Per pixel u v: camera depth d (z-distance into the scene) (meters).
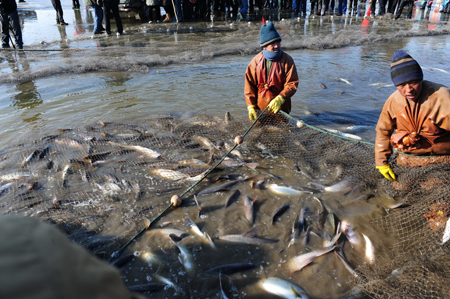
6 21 11.12
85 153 5.03
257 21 17.38
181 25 16.14
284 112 5.34
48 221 3.58
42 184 4.35
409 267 2.86
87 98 7.09
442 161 3.59
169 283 2.87
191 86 7.75
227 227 3.55
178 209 3.83
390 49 11.26
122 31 14.21
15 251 0.56
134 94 7.30
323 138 5.26
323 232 3.44
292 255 3.16
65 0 33.44
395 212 3.65
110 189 4.22
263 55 5.23
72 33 14.88
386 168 3.74
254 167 4.64
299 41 11.83
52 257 0.60
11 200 4.00
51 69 8.70
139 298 0.86
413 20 17.28
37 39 13.61
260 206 3.88
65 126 5.81
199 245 3.28
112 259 3.10
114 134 5.55
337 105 6.67
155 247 3.26
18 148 5.11
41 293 0.54
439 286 2.66
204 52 10.53
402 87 3.19
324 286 2.82
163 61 9.66
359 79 8.15
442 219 3.21
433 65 9.02
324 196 4.01
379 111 6.38
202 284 2.86
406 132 3.53
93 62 9.18
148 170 4.65
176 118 6.11
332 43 11.70
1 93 7.42
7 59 10.12
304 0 20.84
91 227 3.53
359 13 20.92
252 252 3.20
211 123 5.83
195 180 4.38
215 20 17.80
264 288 2.81
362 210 3.74
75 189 4.24
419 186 3.66
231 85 7.77
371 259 3.08
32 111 6.43
